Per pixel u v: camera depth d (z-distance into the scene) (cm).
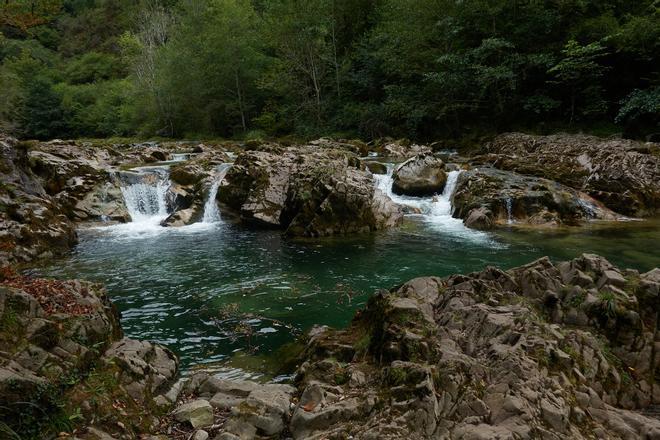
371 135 3145
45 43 7925
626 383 490
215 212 1598
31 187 1401
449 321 533
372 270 1020
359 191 1394
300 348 622
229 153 2489
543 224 1386
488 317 511
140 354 536
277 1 3522
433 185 1706
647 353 519
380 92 3425
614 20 2325
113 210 1558
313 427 419
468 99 2823
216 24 3938
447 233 1324
